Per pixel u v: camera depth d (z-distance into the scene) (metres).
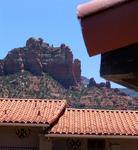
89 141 26.36
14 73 143.12
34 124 25.09
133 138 25.05
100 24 2.66
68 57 153.12
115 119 28.00
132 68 2.79
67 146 26.50
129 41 2.68
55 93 139.38
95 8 2.65
